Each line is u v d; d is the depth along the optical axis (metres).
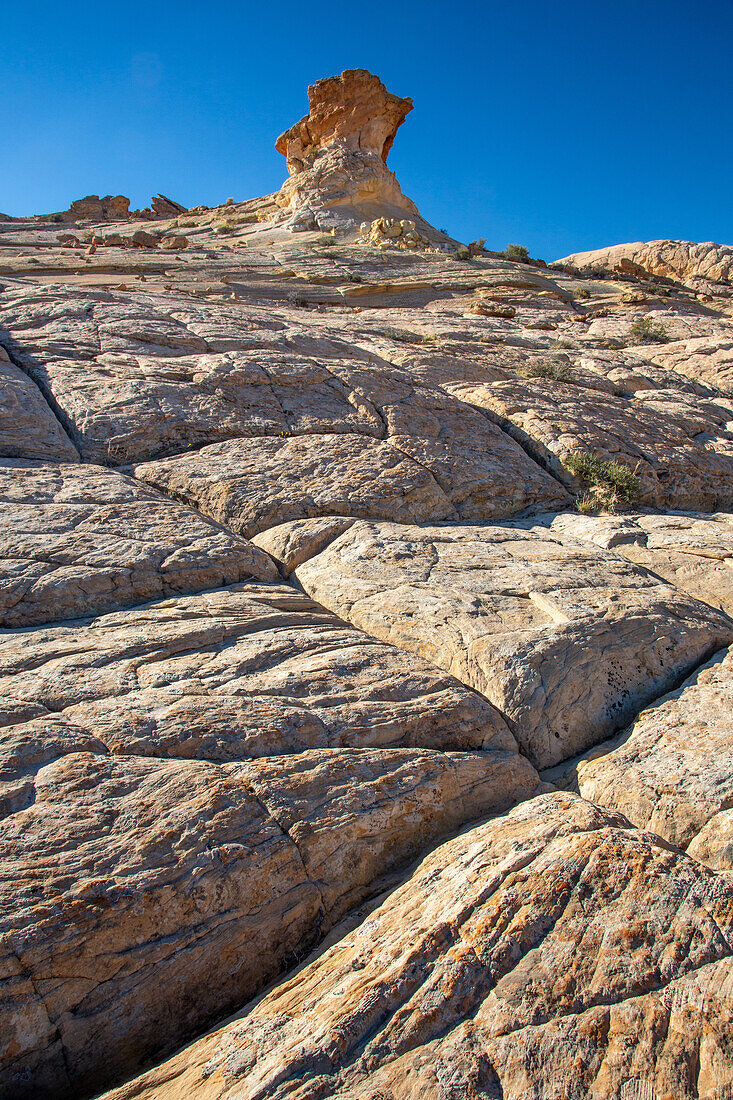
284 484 8.94
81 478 8.09
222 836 3.89
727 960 3.21
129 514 7.48
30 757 4.16
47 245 51.81
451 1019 3.06
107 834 3.78
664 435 13.45
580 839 3.91
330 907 4.00
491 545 8.27
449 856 4.12
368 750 4.73
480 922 3.46
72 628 5.84
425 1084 2.80
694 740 5.13
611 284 48.50
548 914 3.48
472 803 4.77
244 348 12.40
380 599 6.79
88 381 10.09
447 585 7.00
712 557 8.52
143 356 11.27
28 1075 3.15
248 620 6.11
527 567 7.61
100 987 3.34
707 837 4.27
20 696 4.72
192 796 4.05
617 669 6.04
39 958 3.25
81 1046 3.26
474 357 16.88
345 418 10.80
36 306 12.45
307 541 7.91
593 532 9.24
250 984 3.68
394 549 7.75
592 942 3.34
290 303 33.69
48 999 3.22
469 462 10.45
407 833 4.42
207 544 7.23
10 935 3.24
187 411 9.94
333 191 60.00
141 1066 3.36
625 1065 2.84
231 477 8.83
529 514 10.36
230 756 4.50
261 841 3.95
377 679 5.43
